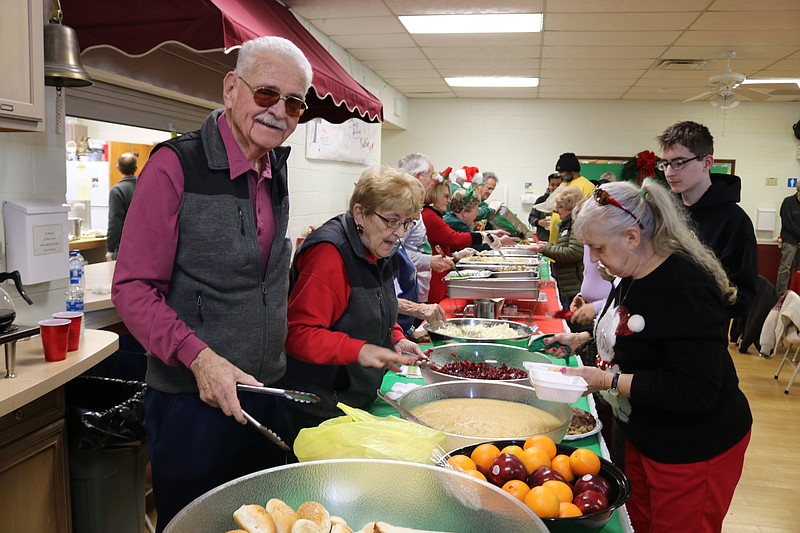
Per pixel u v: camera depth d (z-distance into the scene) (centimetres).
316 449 120
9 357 166
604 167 930
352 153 691
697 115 909
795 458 396
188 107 391
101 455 211
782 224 835
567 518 103
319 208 605
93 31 257
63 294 242
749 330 641
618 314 169
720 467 168
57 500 199
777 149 900
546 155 942
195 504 91
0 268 218
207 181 145
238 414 130
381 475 104
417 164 387
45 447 192
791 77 709
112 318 286
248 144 149
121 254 141
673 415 167
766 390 530
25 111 186
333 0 470
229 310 148
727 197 234
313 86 325
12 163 219
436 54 644
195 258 144
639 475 186
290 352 166
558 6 471
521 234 752
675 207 164
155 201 140
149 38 253
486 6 478
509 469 117
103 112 321
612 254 162
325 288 165
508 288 340
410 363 157
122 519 223
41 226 221
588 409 189
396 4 477
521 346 238
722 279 164
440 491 102
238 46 251
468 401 173
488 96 921
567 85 804
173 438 148
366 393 177
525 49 611
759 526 314
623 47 591
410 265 298
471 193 524
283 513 92
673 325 156
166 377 147
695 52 601
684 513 170
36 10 189
